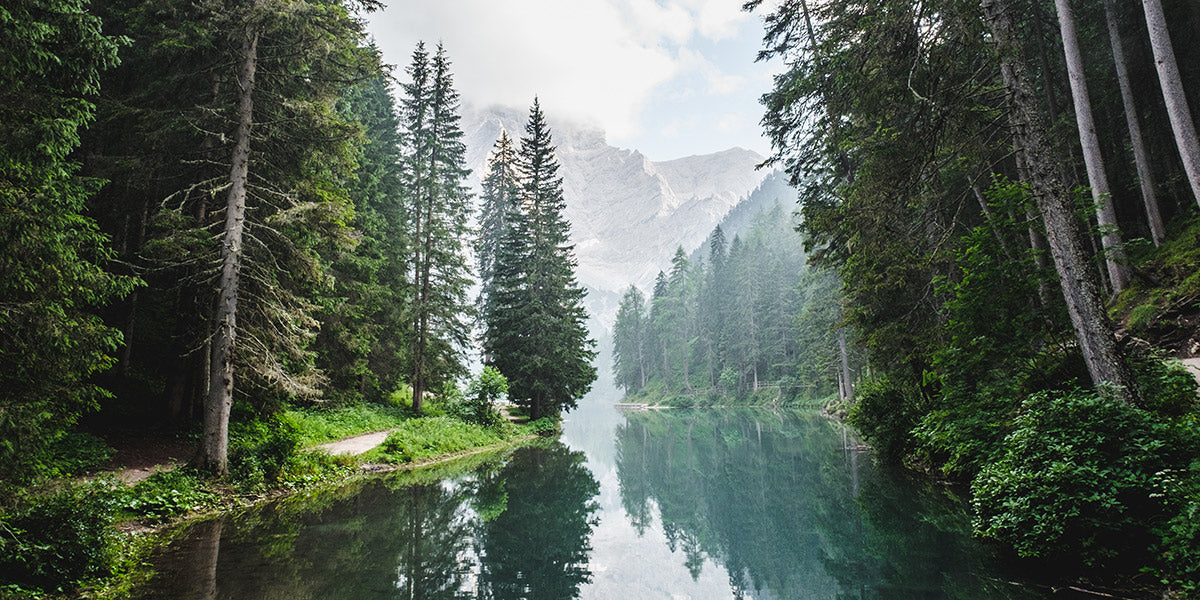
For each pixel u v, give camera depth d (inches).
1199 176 434.6
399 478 622.5
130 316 561.3
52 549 238.1
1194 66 658.2
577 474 730.8
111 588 245.3
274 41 515.8
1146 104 706.8
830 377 1797.5
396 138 1124.5
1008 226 392.5
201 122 478.0
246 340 494.3
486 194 1738.4
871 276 553.9
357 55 510.0
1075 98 535.2
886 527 384.8
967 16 328.8
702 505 545.0
